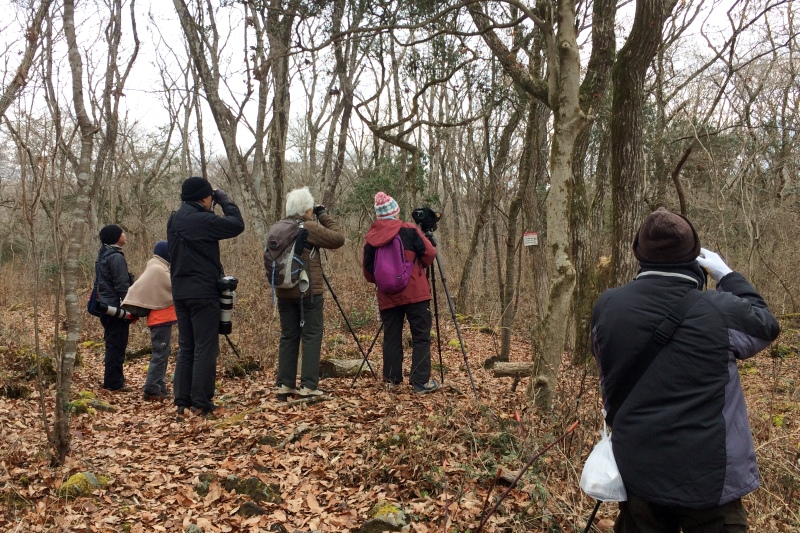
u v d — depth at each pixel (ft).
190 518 13.42
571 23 16.72
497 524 12.25
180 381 20.86
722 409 7.67
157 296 23.82
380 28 20.79
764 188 50.06
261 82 43.16
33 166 14.80
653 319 7.97
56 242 14.96
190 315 20.74
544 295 37.58
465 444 15.57
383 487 14.30
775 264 44.70
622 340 8.09
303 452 16.55
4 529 12.34
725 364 7.70
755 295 8.25
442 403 18.93
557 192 17.02
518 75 20.89
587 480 8.26
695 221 50.67
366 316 39.65
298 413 19.43
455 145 79.15
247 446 17.24
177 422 19.84
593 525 11.76
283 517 13.32
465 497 13.17
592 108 24.80
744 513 7.79
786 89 50.62
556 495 12.37
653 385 7.85
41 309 46.83
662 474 7.67
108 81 49.16
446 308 45.55
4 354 24.64
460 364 29.81
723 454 7.54
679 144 50.31
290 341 21.35
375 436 16.62
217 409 20.79
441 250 68.44
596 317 8.59
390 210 21.80
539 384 16.84
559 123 17.01
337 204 66.23
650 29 25.08
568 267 17.01
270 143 36.09
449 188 82.58
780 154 49.70
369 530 12.42
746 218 41.06
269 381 26.14
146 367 30.42
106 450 17.21
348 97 40.91
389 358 22.94
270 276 20.49
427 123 37.91
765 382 26.37
